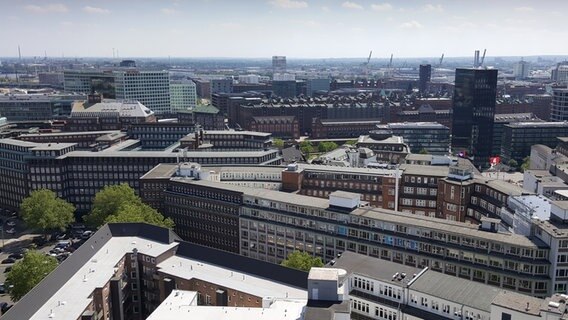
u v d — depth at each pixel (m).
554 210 149.75
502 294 101.19
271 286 137.88
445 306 105.12
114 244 162.25
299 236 186.38
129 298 155.38
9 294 176.50
